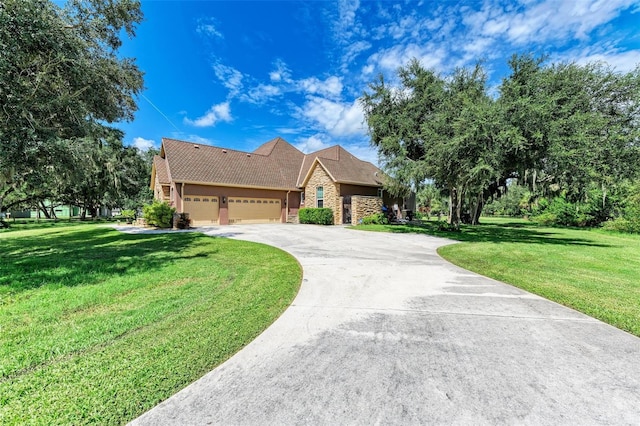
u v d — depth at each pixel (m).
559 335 3.16
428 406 2.02
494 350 2.83
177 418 1.92
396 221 22.91
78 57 7.91
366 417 1.92
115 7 9.61
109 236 12.50
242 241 10.71
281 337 3.11
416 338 3.09
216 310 3.89
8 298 4.40
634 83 10.70
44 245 9.97
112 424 1.87
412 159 15.61
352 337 3.12
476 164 10.66
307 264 6.76
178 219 16.19
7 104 6.48
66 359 2.64
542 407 2.01
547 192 15.73
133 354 2.73
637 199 16.00
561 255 8.36
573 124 9.78
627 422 1.87
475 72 13.43
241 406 2.03
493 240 11.89
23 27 6.46
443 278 5.58
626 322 3.50
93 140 9.63
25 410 1.98
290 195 22.97
